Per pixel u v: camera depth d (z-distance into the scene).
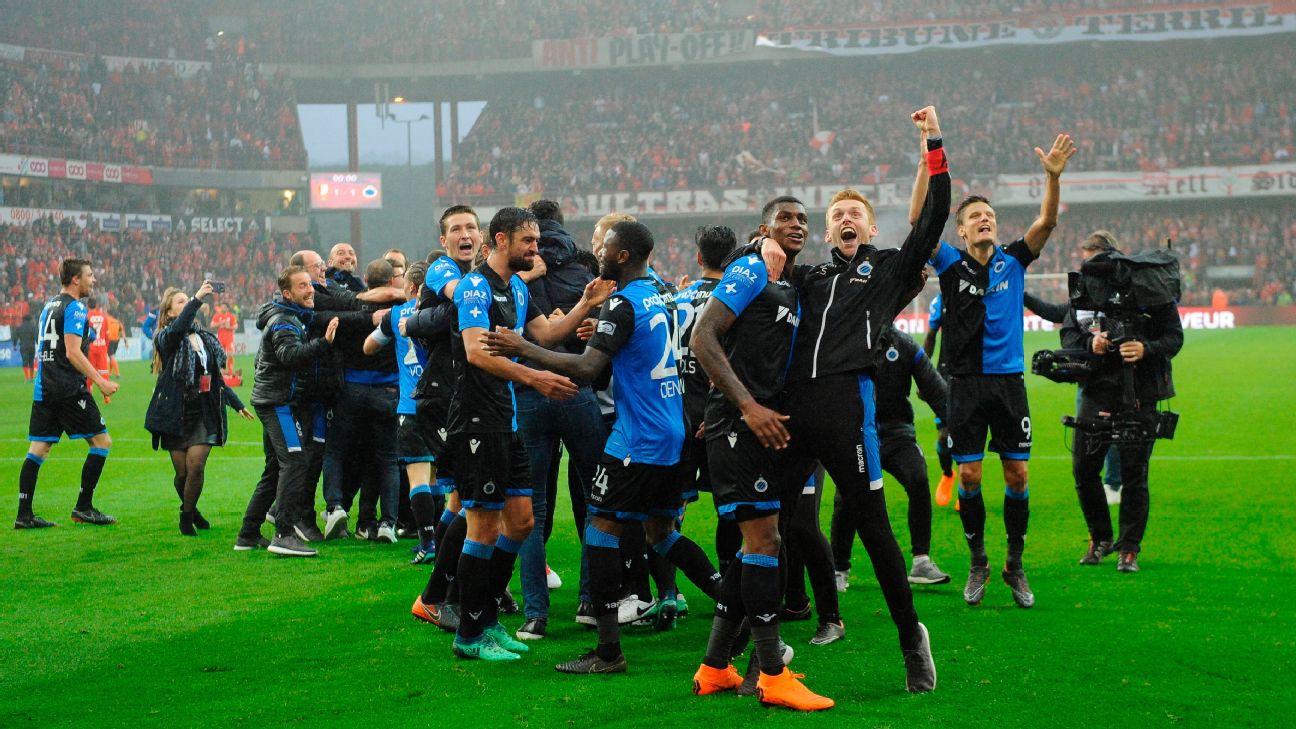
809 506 4.89
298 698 4.17
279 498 7.18
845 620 5.34
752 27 44.62
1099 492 6.55
